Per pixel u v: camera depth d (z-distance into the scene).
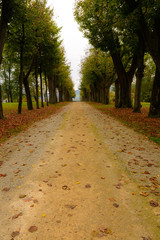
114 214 2.88
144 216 2.83
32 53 20.25
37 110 21.30
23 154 5.84
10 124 10.86
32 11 14.12
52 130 9.59
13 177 4.22
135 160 5.21
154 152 5.88
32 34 16.08
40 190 3.62
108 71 30.80
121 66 21.23
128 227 2.59
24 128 10.05
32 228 2.58
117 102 24.38
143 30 10.63
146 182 3.92
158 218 2.78
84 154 5.80
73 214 2.88
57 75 41.09
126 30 14.58
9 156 5.66
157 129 8.88
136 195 3.43
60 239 2.38
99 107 27.33
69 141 7.36
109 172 4.46
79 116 16.03
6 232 2.51
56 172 4.48
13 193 3.52
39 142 7.23
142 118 12.68
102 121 12.57
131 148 6.34
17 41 16.97
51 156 5.64
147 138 7.53
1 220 2.76
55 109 24.47
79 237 2.41
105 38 17.00
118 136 8.09
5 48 18.66
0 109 12.80
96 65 32.12
